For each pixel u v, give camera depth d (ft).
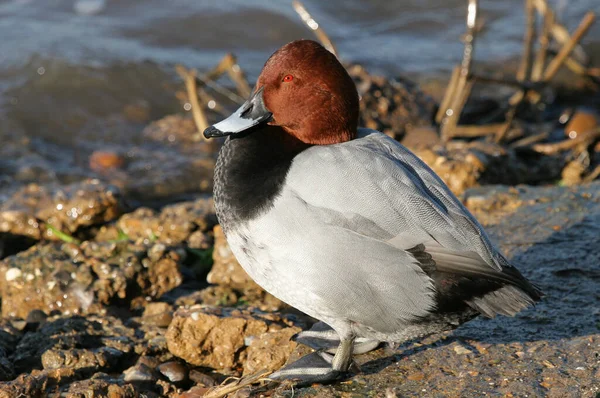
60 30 54.08
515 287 18.75
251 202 18.49
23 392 19.94
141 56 51.57
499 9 63.16
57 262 26.25
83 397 19.84
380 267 17.93
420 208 18.20
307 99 19.35
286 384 19.39
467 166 32.35
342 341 19.57
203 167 41.52
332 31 58.03
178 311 22.95
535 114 47.93
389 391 18.65
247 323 22.47
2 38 52.26
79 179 39.99
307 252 17.90
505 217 28.09
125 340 23.32
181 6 58.18
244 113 19.69
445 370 19.83
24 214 31.55
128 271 26.32
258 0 59.41
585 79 51.88
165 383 21.44
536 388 18.71
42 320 25.18
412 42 57.67
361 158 18.49
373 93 42.60
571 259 24.94
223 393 19.80
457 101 40.91
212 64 51.93
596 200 28.76
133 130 45.14
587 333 21.09
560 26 48.91
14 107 45.73
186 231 30.58
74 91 47.57
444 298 18.35
